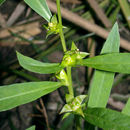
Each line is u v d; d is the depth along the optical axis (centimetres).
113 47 37
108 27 75
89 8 80
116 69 33
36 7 36
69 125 64
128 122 32
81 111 34
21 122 70
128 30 80
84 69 78
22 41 79
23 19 82
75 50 35
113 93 72
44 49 79
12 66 75
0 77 74
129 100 38
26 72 78
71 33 75
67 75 36
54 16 36
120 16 80
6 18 83
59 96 72
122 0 71
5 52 80
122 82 74
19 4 80
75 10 84
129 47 67
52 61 77
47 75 77
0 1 34
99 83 38
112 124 32
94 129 41
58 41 75
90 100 38
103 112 33
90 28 67
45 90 35
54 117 69
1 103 33
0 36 79
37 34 78
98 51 78
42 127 68
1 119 70
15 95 34
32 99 34
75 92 66
